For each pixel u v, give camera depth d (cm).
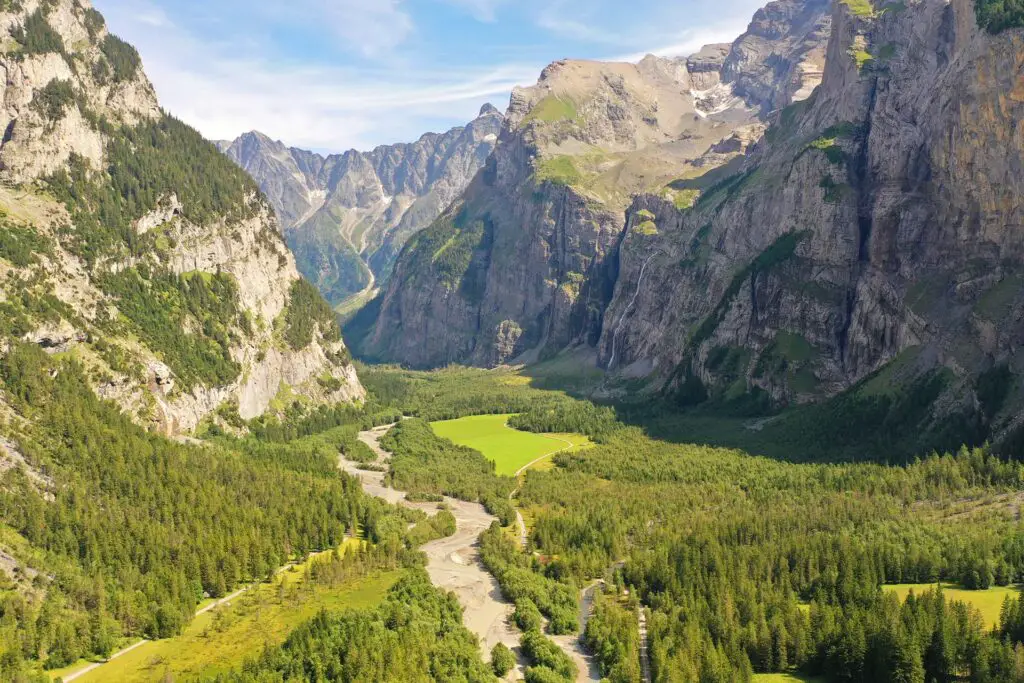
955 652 11206
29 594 12888
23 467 15725
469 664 12662
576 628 14425
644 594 15512
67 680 11712
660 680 11788
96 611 12925
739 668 12062
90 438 17475
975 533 15162
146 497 16600
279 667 12006
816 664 12419
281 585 15188
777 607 13412
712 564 15512
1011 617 11625
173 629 13225
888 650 11431
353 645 12431
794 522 17250
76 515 15038
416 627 13425
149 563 14650
